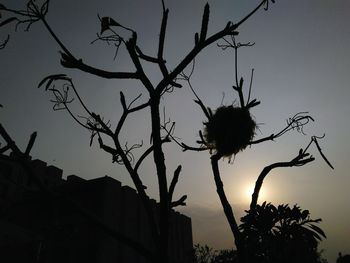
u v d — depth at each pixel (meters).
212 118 2.49
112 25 2.06
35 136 1.94
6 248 22.41
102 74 1.87
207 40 1.85
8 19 1.98
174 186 1.86
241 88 2.56
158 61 2.04
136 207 30.41
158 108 1.84
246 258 2.13
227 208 2.27
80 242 22.75
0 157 1.88
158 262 1.67
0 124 1.91
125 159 2.09
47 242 21.81
